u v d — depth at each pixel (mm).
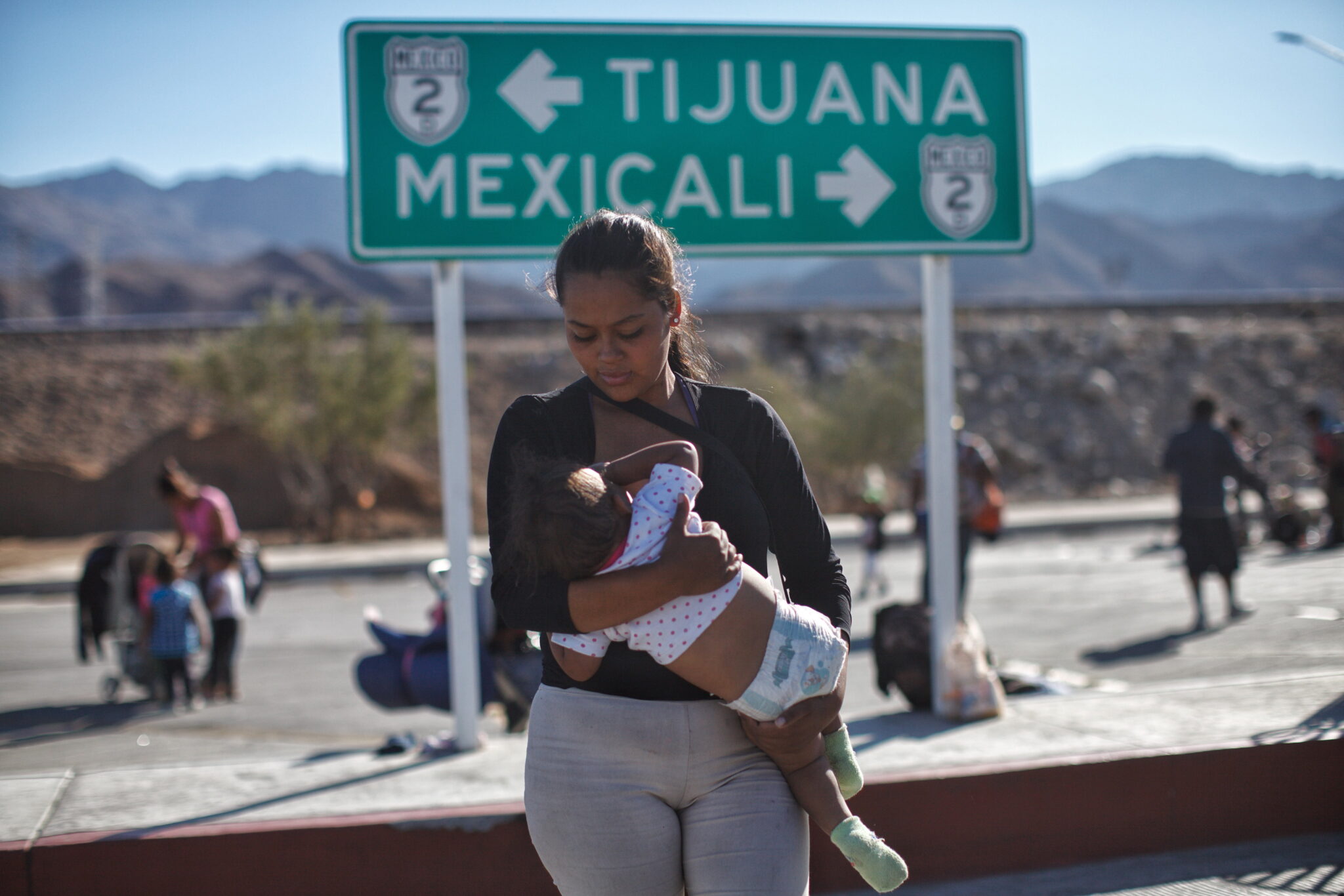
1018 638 9719
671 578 1979
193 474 26938
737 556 2078
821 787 2127
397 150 5227
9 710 8617
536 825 2148
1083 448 33062
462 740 5289
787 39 5527
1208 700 5457
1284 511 15273
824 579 2287
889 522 22781
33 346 37125
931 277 5723
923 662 5664
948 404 5691
